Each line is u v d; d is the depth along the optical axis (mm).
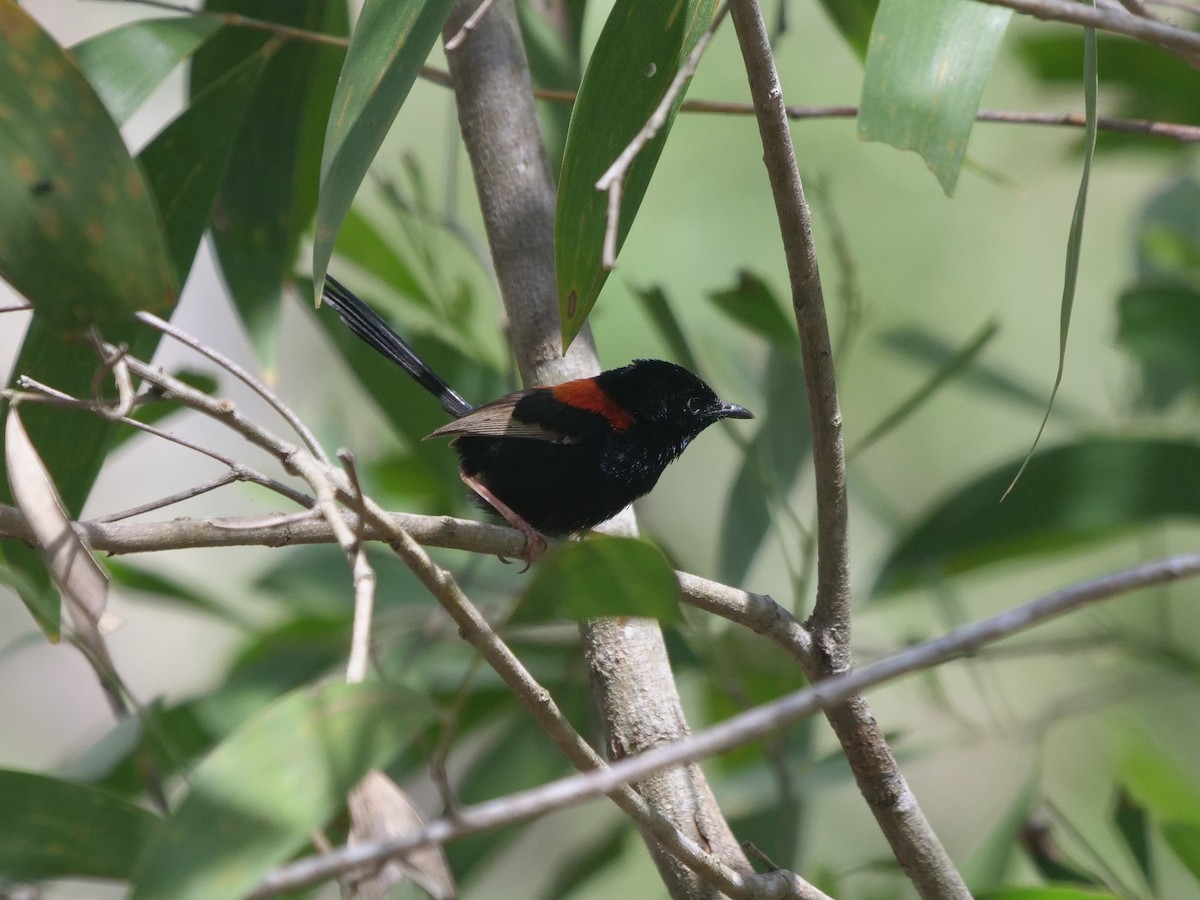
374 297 11336
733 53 17453
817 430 6012
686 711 11430
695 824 6531
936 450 17141
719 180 16984
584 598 4668
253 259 8414
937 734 15195
